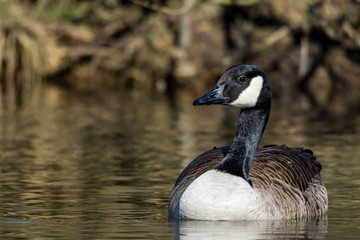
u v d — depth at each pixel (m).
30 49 29.91
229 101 9.80
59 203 10.47
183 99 26.27
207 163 10.10
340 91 28.91
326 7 28.77
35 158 14.38
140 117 21.06
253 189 9.41
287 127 18.81
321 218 9.70
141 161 14.07
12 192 11.22
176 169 13.23
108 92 28.16
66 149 15.48
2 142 16.44
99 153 15.00
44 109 22.73
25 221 9.38
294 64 30.31
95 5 31.33
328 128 18.66
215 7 30.25
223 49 30.16
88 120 20.31
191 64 29.77
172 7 30.61
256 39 30.31
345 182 12.01
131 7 31.19
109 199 10.77
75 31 30.86
